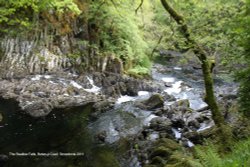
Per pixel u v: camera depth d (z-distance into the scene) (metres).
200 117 15.17
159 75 26.25
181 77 25.95
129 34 23.83
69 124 14.57
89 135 13.47
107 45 23.62
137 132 13.89
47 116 15.34
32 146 12.11
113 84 20.66
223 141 9.77
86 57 22.34
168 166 9.11
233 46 10.02
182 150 11.09
